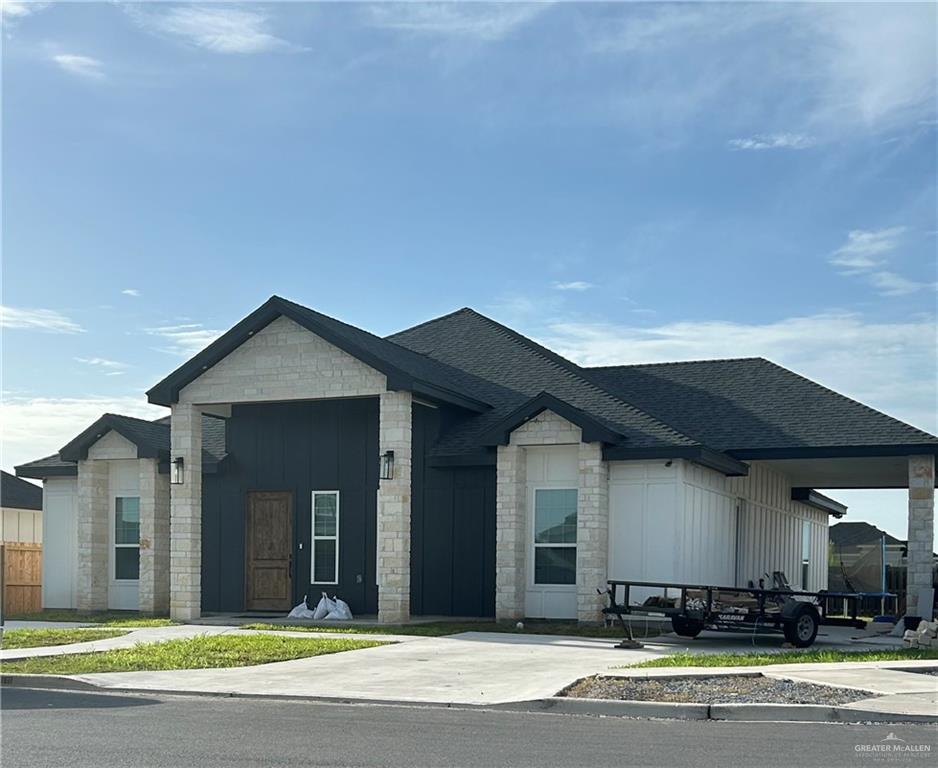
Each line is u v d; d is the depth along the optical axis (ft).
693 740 33.17
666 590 62.44
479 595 77.51
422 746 31.94
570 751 31.24
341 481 82.38
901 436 76.38
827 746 32.19
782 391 86.07
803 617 60.23
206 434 91.35
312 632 67.00
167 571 84.99
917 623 70.38
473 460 76.64
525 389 83.10
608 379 94.38
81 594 86.02
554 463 74.49
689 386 90.07
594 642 61.72
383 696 41.78
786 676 44.52
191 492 77.20
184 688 44.06
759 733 34.55
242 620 76.23
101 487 87.56
